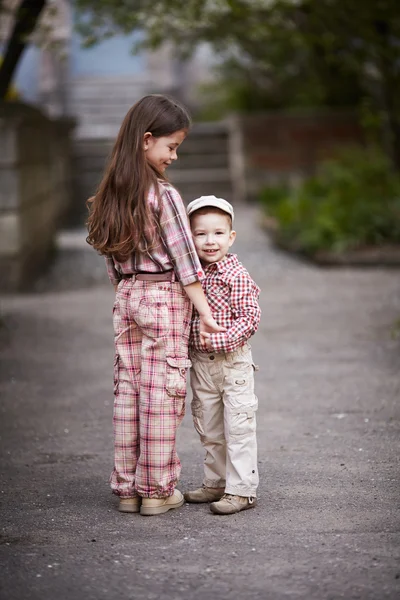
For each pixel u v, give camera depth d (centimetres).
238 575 459
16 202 1448
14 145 1427
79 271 1688
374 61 1845
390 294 1373
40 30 1411
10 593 445
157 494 550
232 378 548
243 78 2875
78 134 2861
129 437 558
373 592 436
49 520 548
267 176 2736
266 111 2928
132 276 552
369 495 575
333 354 1010
